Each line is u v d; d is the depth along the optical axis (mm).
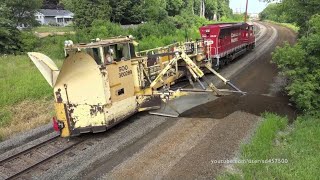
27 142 12484
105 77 11531
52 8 87000
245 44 31625
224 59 25922
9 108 16734
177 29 53812
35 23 45969
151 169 9477
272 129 11992
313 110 13859
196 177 8922
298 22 23125
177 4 65188
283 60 14953
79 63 11125
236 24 28188
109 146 11344
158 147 10898
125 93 12859
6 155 11148
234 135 11547
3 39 35500
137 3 53000
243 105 15383
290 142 11352
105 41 12828
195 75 16422
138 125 13141
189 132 12031
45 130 13578
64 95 11727
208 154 10164
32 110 16578
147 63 15531
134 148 11008
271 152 10266
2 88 19281
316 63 14234
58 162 10375
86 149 11172
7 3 40812
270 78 20953
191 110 14820
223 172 9133
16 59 30109
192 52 20484
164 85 16609
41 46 38656
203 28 23609
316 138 11320
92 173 9523
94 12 44219
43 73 11891
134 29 44312
